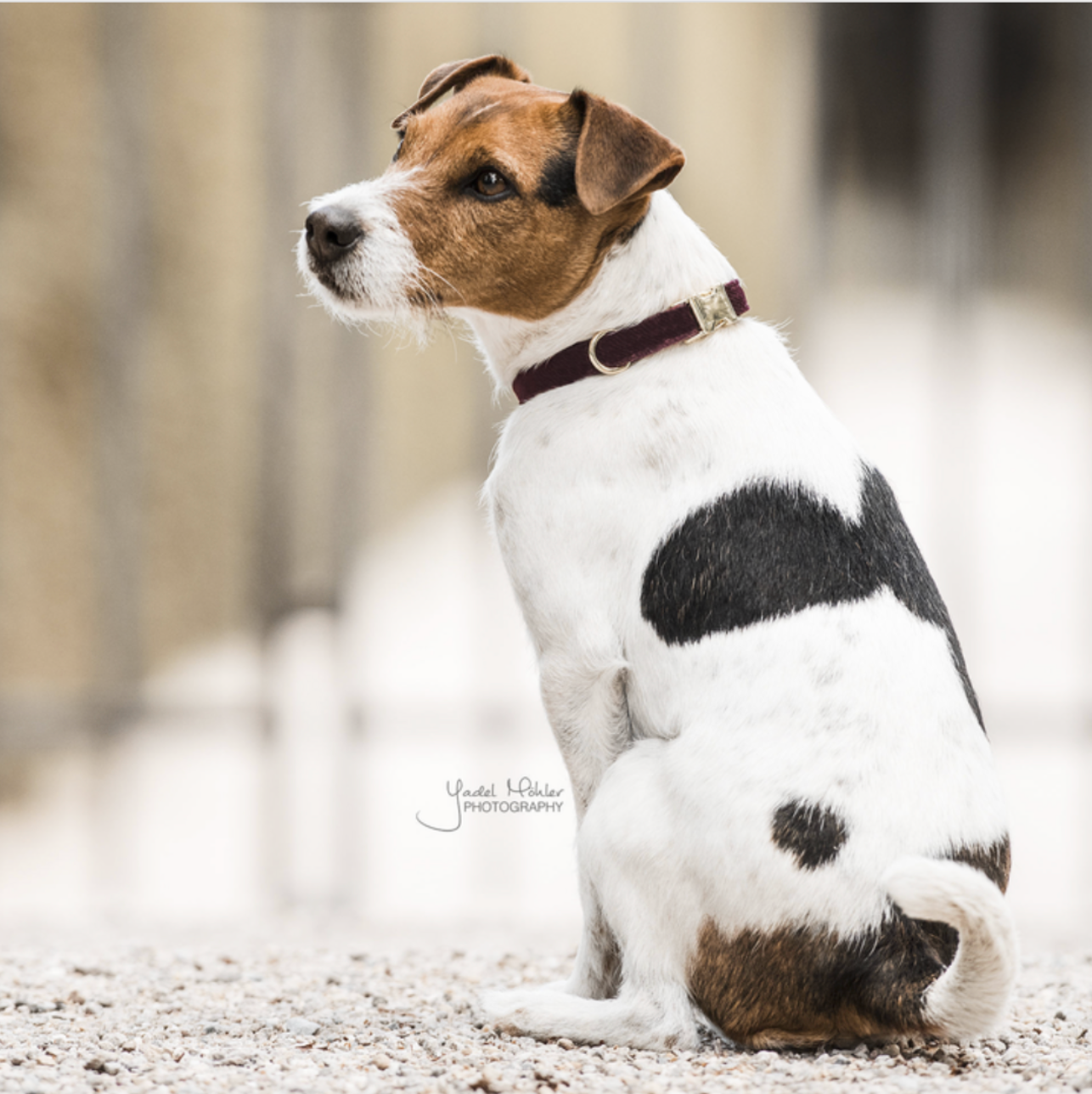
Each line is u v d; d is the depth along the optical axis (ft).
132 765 48.32
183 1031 17.54
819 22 53.36
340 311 18.62
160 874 44.73
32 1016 18.38
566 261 17.75
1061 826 46.57
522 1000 16.84
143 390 52.70
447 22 52.34
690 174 52.11
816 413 17.25
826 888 15.15
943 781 15.56
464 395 57.62
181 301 54.03
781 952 15.33
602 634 16.72
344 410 40.40
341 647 39.91
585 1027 16.22
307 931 29.89
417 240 17.85
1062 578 59.62
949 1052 15.70
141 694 40.68
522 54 52.11
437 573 56.24
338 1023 17.95
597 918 16.81
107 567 47.26
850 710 15.55
